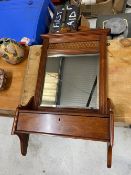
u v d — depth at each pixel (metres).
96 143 1.31
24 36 1.31
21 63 1.09
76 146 1.33
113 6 1.68
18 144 1.45
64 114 0.79
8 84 1.06
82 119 0.77
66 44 0.98
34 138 1.42
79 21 1.31
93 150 1.30
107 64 0.95
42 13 1.39
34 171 1.34
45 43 1.00
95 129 0.75
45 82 0.94
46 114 0.80
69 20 1.25
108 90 0.91
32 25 1.33
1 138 1.49
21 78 1.06
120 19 1.30
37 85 0.94
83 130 0.76
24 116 0.82
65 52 0.97
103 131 0.74
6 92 1.04
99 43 0.94
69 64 0.96
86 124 0.76
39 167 1.34
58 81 0.94
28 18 1.36
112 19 1.33
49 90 0.93
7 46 0.98
